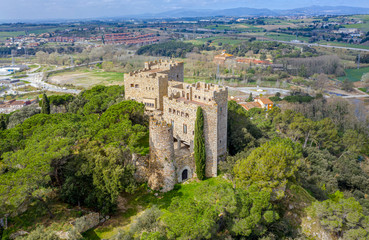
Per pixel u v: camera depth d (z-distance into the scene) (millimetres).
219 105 78312
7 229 51375
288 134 130000
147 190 70250
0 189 48656
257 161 67500
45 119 81938
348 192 100188
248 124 104875
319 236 65125
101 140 67375
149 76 99500
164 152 68875
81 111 105125
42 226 48781
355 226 60938
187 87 91250
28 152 58031
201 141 74875
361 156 138750
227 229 56750
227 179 77688
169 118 85688
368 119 175375
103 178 58438
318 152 117000
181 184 73812
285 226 61781
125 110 83125
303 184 88562
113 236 51031
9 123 115000
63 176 63250
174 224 48594
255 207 55719
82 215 56719
